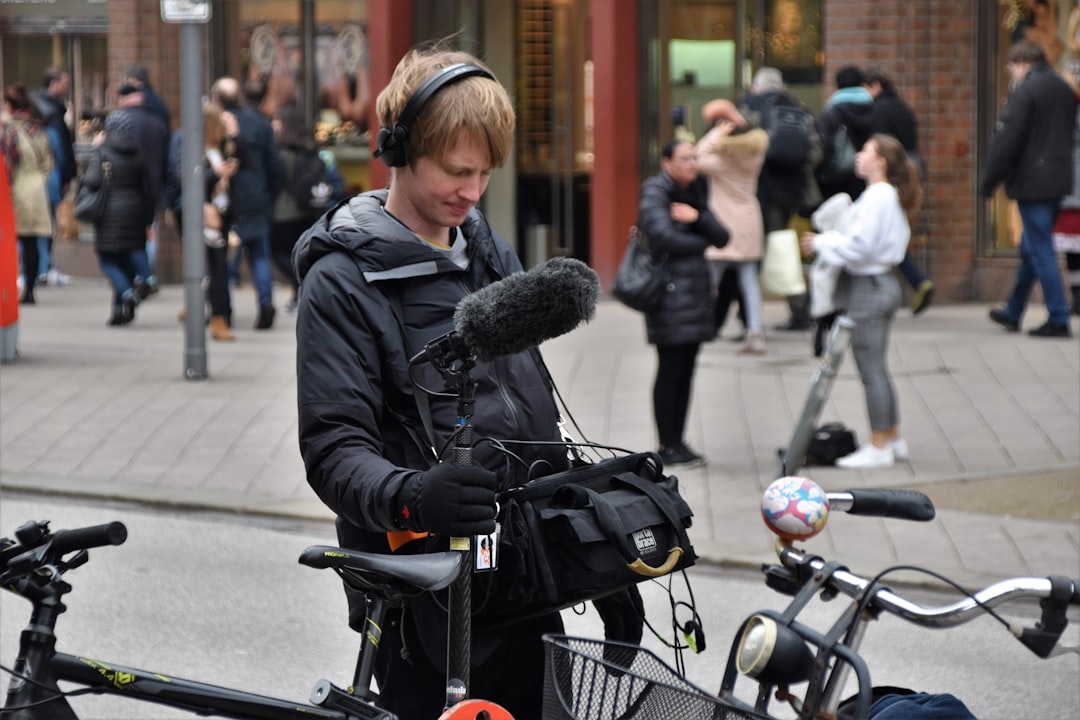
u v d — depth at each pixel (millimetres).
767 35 17203
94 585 7484
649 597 7238
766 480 9305
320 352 3352
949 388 11852
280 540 8352
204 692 3201
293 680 6172
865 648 6551
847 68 14570
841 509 3174
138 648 6543
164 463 9953
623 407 11430
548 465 3537
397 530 3191
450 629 3176
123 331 15688
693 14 17438
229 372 13070
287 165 16094
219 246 14891
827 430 9734
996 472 9328
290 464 9930
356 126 19391
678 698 2646
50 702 3160
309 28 19438
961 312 15945
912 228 15719
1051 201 13820
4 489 9500
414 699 3557
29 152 18031
